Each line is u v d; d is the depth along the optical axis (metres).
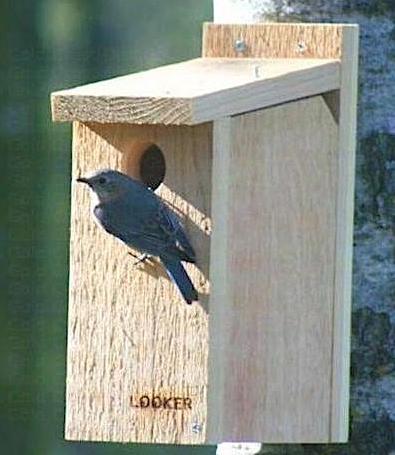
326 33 10.20
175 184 9.87
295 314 10.07
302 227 10.07
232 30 10.51
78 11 19.52
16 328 18.86
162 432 9.90
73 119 9.80
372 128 10.48
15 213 18.91
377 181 10.46
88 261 10.11
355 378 10.44
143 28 19.77
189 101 9.47
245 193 9.93
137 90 9.80
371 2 10.51
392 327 10.44
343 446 10.42
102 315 10.06
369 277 10.45
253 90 9.80
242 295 9.96
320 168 10.09
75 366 10.10
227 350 9.96
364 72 10.51
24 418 18.84
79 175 10.16
